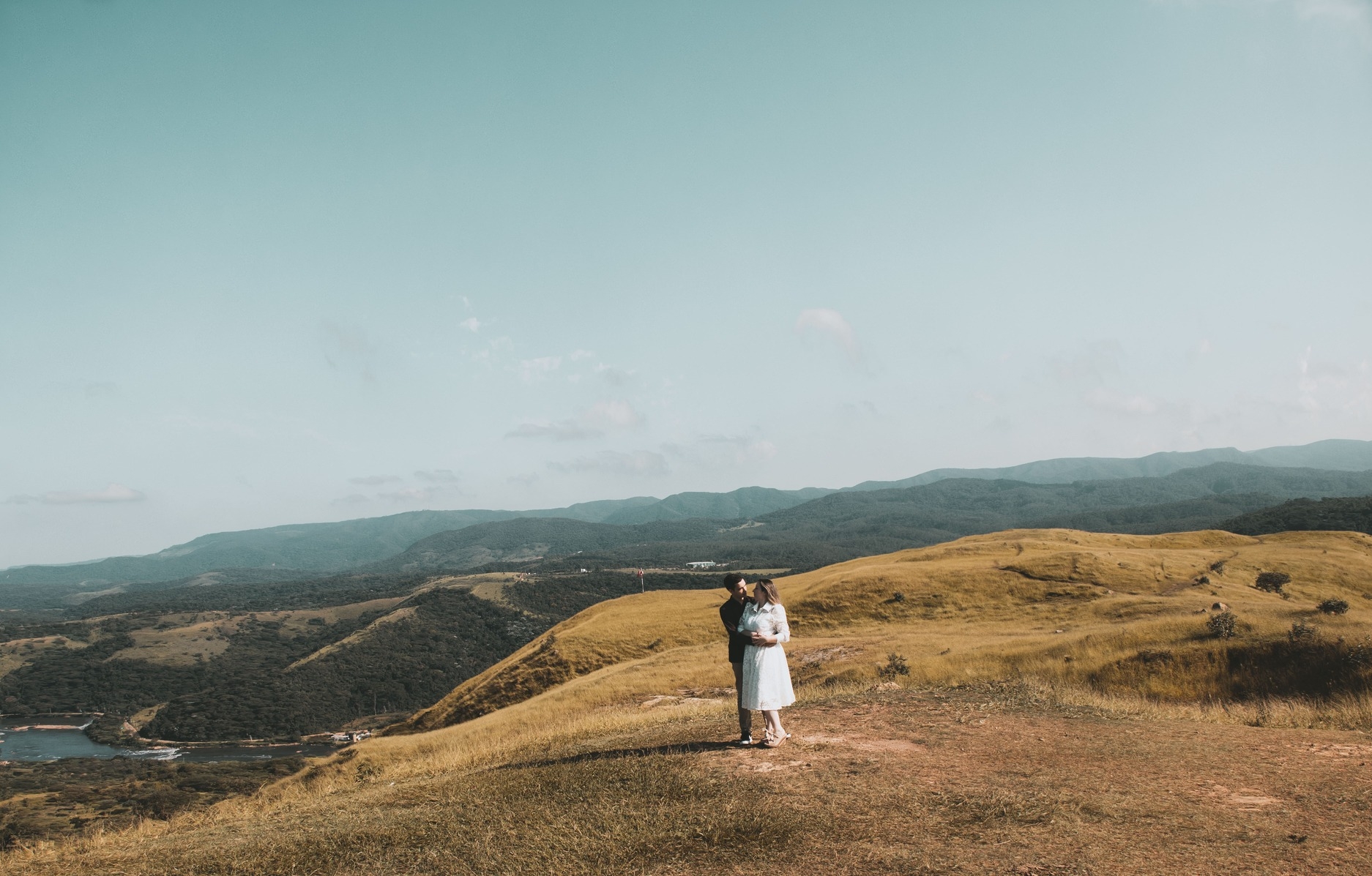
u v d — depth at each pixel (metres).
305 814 12.67
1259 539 79.19
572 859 7.93
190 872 9.02
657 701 32.94
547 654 56.66
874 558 86.69
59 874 9.56
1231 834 7.82
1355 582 56.38
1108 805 8.89
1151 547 73.56
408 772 18.69
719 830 8.36
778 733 12.33
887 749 12.13
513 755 17.23
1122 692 25.92
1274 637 26.14
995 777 10.32
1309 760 11.14
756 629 12.12
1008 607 50.88
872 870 7.04
